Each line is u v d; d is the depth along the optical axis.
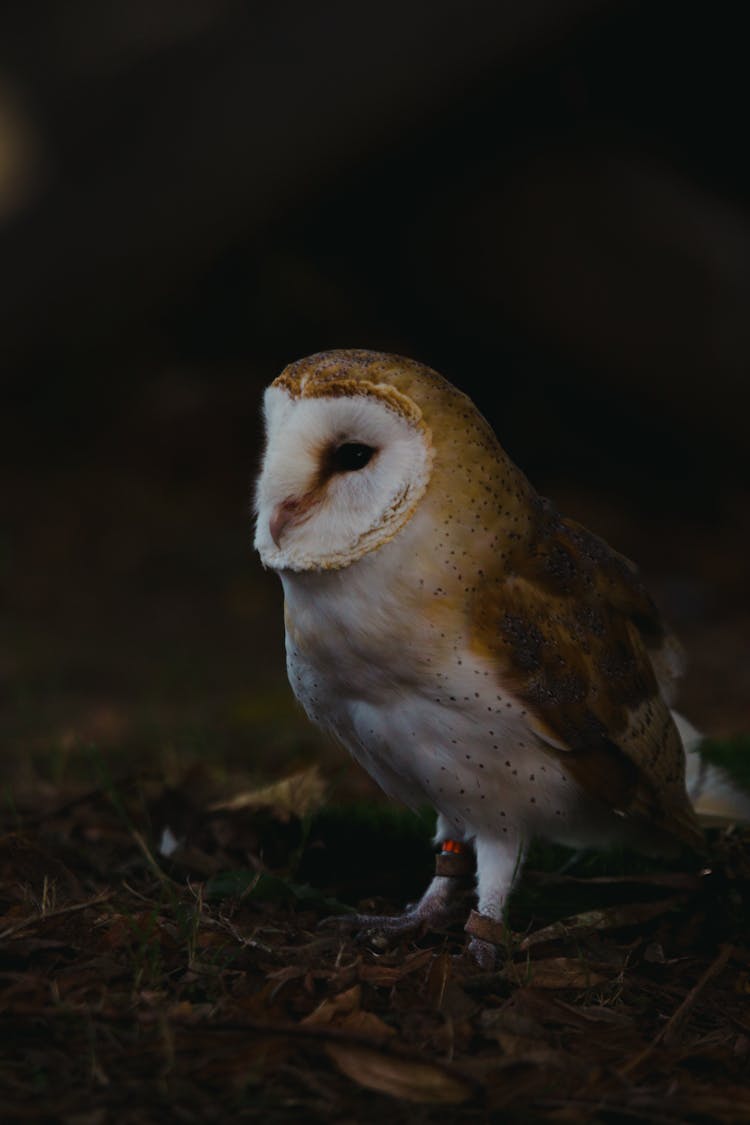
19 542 18.31
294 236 20.84
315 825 7.24
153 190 18.11
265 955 5.43
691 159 20.78
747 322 17.97
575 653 5.66
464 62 17.75
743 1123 4.35
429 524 5.35
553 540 5.88
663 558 18.31
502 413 20.78
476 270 19.67
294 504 5.42
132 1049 4.52
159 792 7.79
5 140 17.91
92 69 17.86
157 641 15.02
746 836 6.90
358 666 5.52
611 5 17.95
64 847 6.94
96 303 18.67
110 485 19.92
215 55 17.70
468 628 5.42
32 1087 4.28
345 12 17.56
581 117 18.77
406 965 5.41
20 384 19.92
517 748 5.57
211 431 20.80
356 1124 4.21
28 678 13.02
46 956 5.25
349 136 18.06
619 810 5.86
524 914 6.36
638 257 18.42
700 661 14.34
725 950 5.70
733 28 19.89
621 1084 4.57
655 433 19.83
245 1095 4.32
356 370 5.39
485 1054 4.74
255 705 11.88
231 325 22.36
